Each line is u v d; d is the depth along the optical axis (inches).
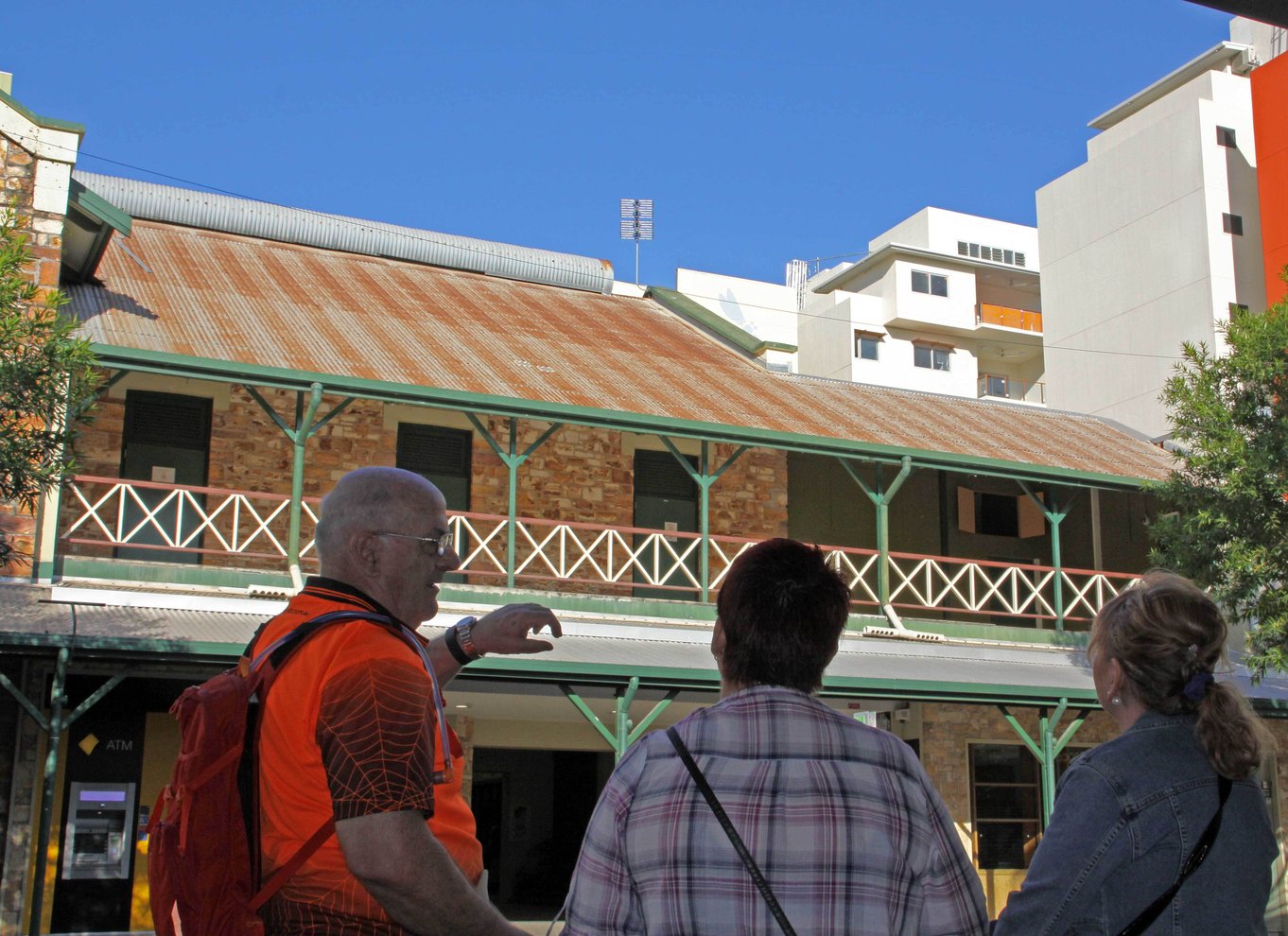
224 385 602.2
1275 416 596.4
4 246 402.3
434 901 95.0
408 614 114.7
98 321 540.1
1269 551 569.9
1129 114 1646.2
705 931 94.6
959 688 526.6
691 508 701.9
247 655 109.4
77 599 484.7
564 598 584.7
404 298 744.3
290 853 98.9
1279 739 697.0
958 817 668.7
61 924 473.4
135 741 499.2
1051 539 792.3
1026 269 1920.5
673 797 98.3
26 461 360.8
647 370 700.7
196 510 549.0
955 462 652.1
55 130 533.3
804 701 102.3
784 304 1866.4
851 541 740.0
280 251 797.9
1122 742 115.6
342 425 625.9
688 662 496.7
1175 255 1449.3
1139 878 109.1
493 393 570.6
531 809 766.5
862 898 95.0
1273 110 1363.2
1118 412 1487.5
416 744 97.4
